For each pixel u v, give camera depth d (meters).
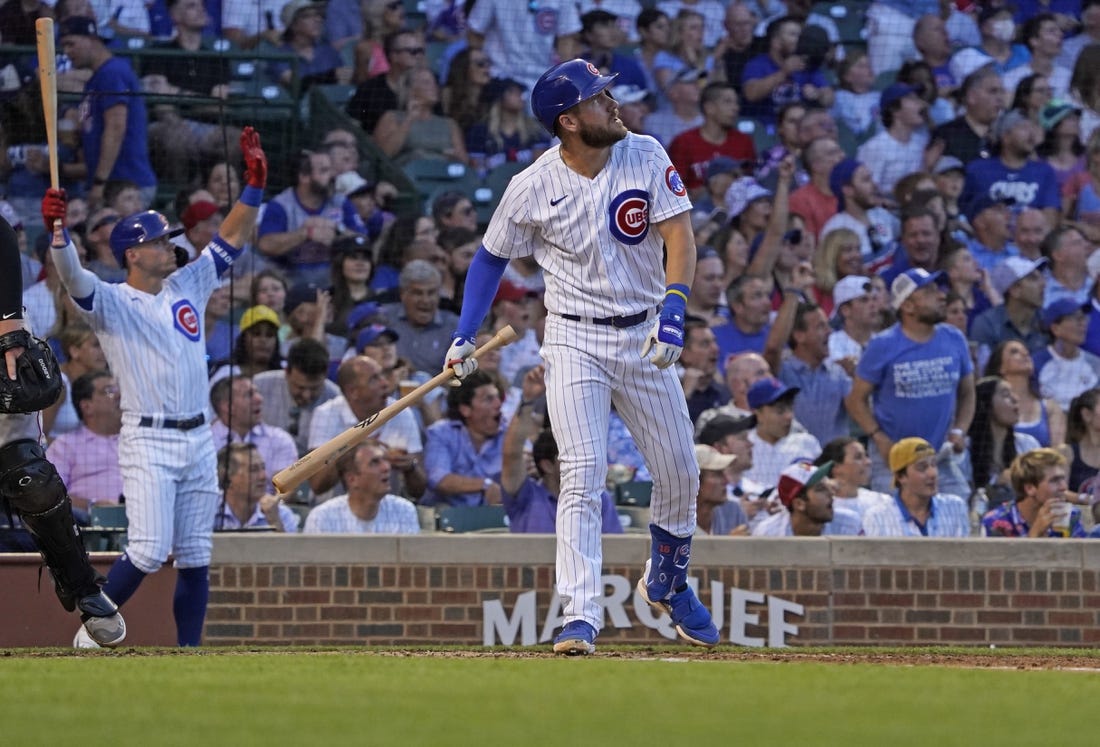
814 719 10.68
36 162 35.31
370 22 39.03
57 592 18.02
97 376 30.98
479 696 11.91
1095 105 40.66
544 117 16.42
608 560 25.98
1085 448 35.34
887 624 26.25
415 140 38.78
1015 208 39.62
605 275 16.67
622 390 17.00
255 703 11.40
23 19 36.09
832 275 37.88
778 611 26.16
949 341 34.47
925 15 42.12
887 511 31.70
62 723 10.21
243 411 32.00
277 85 37.59
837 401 35.09
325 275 35.81
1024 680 14.09
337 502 30.16
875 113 40.53
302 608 25.83
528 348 35.78
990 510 33.72
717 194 38.12
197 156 35.88
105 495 30.84
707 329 34.56
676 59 40.41
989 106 40.16
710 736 9.63
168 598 25.52
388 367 33.66
